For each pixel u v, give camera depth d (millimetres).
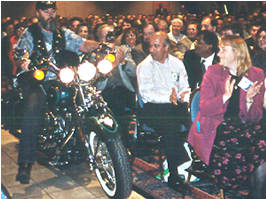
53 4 3127
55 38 3152
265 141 2543
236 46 2617
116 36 4582
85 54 2990
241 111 2592
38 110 3158
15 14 17000
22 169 3168
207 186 3205
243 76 2625
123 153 2725
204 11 14508
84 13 18062
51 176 3490
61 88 3064
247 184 2584
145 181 3320
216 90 2619
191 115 2785
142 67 3320
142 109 3348
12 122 4090
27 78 3160
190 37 5574
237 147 2531
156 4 17719
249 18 8398
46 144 3232
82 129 3045
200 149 2631
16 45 3205
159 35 3322
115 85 3676
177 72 3355
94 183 3332
